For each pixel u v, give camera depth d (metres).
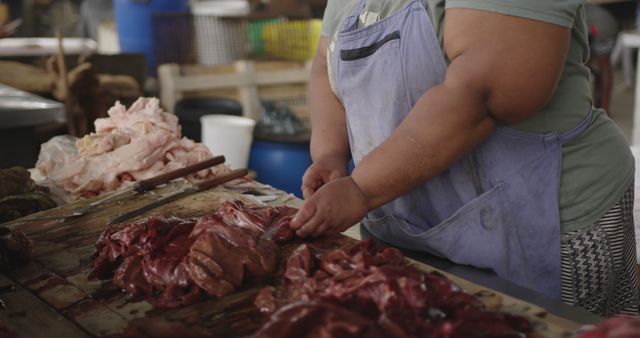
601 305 1.89
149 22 5.78
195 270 1.52
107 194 2.20
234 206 1.87
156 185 2.23
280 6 6.98
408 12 1.70
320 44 2.15
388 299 1.27
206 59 5.54
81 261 1.76
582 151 1.78
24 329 1.43
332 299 1.32
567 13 1.51
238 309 1.47
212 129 3.71
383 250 1.56
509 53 1.50
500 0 1.49
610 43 6.88
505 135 1.72
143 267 1.59
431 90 1.60
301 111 5.52
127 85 4.68
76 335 1.41
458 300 1.31
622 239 1.87
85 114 4.43
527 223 1.78
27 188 2.27
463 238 1.80
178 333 1.39
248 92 5.32
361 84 1.85
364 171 1.64
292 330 1.19
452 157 1.60
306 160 4.21
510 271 1.80
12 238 1.72
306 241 1.77
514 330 1.29
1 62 4.64
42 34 9.47
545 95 1.55
